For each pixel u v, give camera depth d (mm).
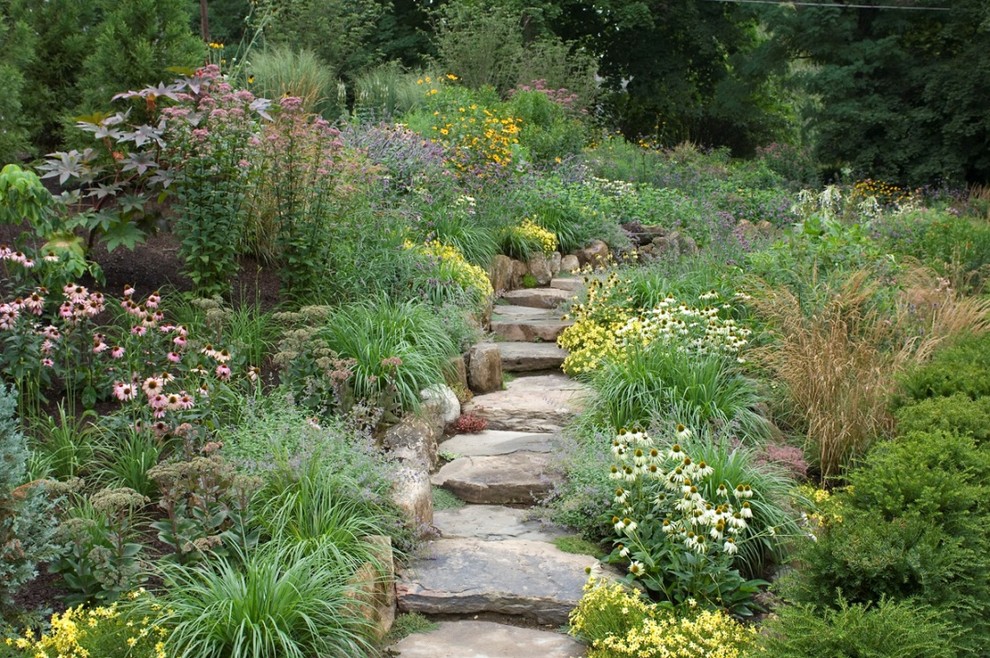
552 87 17953
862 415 5801
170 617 3477
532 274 9953
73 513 3928
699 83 29656
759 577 4652
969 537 3850
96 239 6719
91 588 3604
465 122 11586
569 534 4918
